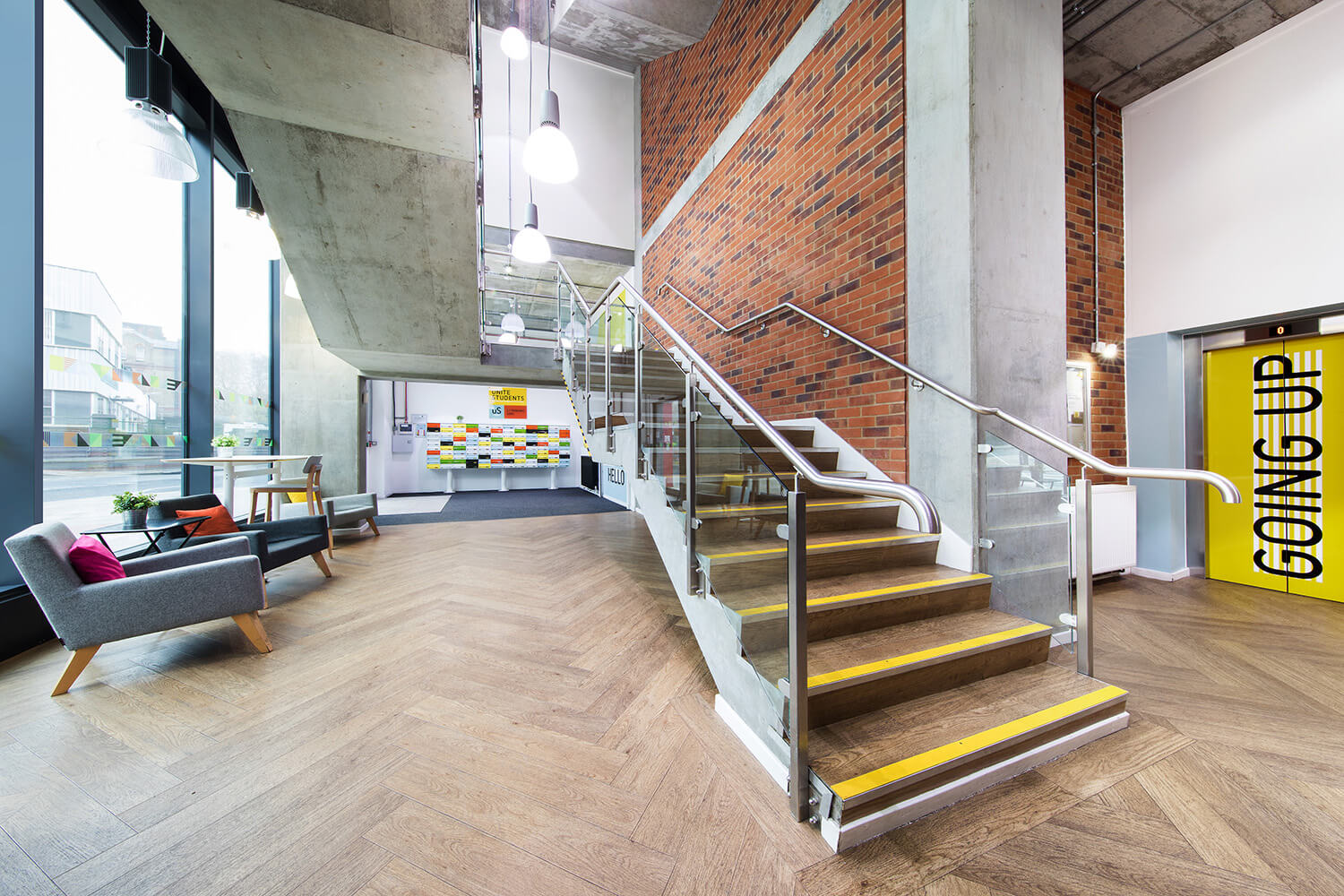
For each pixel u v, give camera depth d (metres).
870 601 2.08
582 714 2.03
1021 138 2.62
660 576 4.14
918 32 2.73
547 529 6.52
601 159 7.63
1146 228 4.17
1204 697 2.14
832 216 3.44
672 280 6.32
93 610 2.26
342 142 3.43
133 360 3.92
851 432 3.27
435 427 11.69
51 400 3.12
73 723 1.96
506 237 7.04
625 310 3.56
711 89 5.34
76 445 3.32
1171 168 4.02
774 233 4.12
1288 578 3.68
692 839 1.38
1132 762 1.69
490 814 1.47
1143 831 1.39
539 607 3.35
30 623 2.67
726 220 4.93
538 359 7.16
